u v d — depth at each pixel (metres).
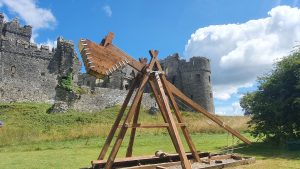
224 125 10.30
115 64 8.39
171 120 8.42
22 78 45.09
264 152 13.97
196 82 60.66
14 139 21.47
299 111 14.89
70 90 43.66
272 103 15.45
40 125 32.72
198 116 43.81
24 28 50.78
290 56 16.05
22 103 42.41
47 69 47.41
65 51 48.84
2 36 44.78
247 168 10.00
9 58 44.62
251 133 16.64
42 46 47.53
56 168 11.03
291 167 10.19
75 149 17.16
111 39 8.55
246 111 16.92
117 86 57.62
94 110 44.28
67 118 36.00
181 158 7.97
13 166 11.48
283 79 15.63
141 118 40.47
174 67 63.28
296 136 15.71
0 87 43.03
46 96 46.38
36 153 15.41
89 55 8.07
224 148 15.94
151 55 9.15
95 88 45.94
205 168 9.30
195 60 61.47
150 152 15.34
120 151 16.05
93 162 8.45
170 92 9.37
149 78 9.11
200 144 18.23
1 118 34.25
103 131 25.50
